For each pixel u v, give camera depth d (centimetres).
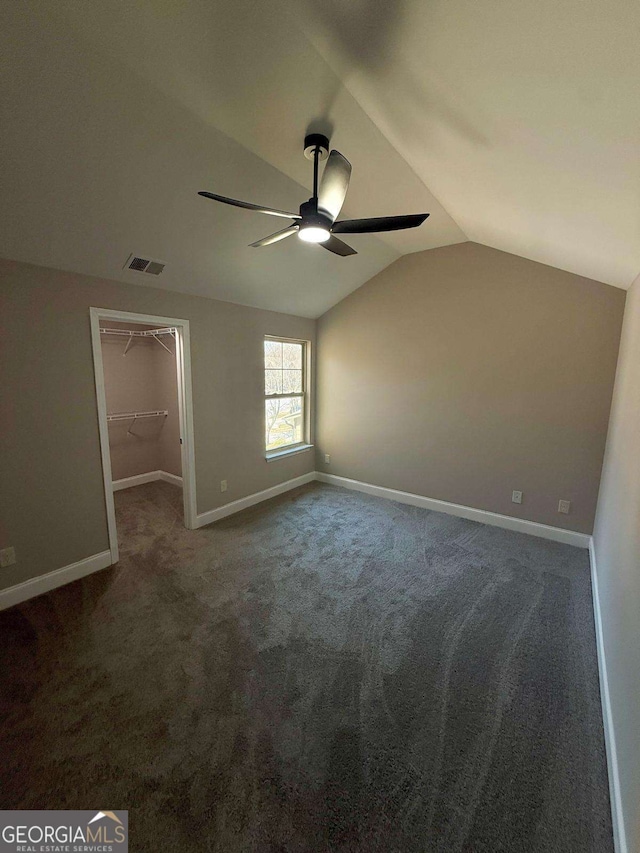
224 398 371
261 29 113
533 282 323
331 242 209
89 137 167
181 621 226
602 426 307
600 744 156
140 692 177
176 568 286
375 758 148
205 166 201
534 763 148
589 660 202
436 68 104
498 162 147
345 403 459
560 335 317
